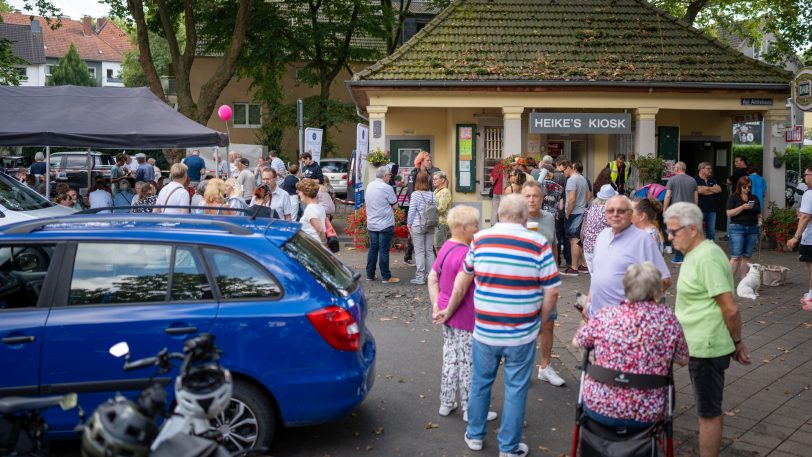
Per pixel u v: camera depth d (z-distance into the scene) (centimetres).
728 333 486
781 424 609
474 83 1599
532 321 519
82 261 503
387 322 941
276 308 497
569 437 581
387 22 3095
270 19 3059
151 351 485
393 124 1822
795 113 2825
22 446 379
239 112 3503
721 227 1878
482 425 548
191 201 1238
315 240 588
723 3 2548
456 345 610
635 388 419
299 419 502
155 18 2941
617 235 566
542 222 737
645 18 1838
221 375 347
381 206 1199
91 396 484
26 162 2917
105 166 2838
